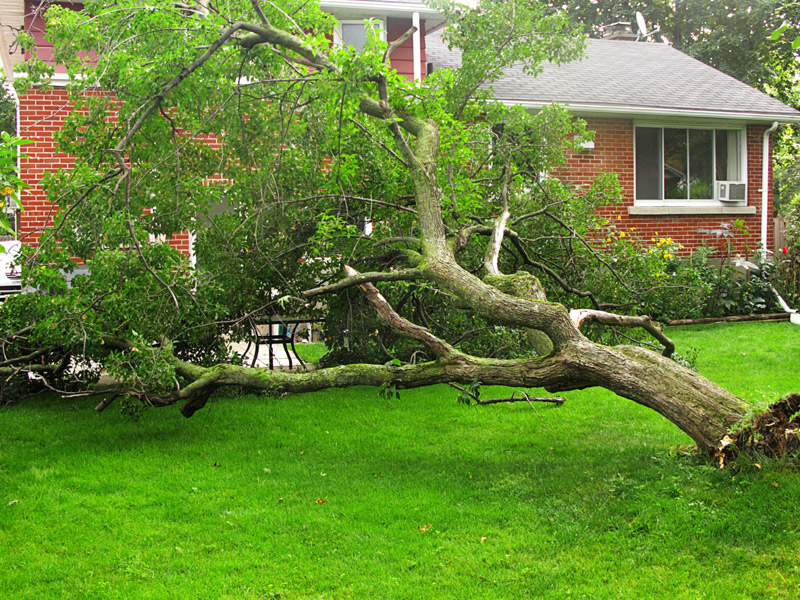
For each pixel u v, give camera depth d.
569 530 4.13
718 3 27.34
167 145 7.23
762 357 9.54
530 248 8.59
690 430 4.70
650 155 14.80
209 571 3.82
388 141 7.82
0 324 7.11
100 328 6.68
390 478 5.25
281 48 7.34
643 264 8.97
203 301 7.02
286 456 5.85
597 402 7.49
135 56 6.88
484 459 5.65
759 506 4.06
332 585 3.65
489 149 9.05
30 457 5.87
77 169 6.55
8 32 11.92
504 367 5.27
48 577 3.77
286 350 8.67
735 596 3.36
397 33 14.44
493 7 8.83
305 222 8.03
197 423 6.93
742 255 15.31
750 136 15.38
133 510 4.69
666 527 4.00
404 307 8.59
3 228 4.69
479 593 3.52
